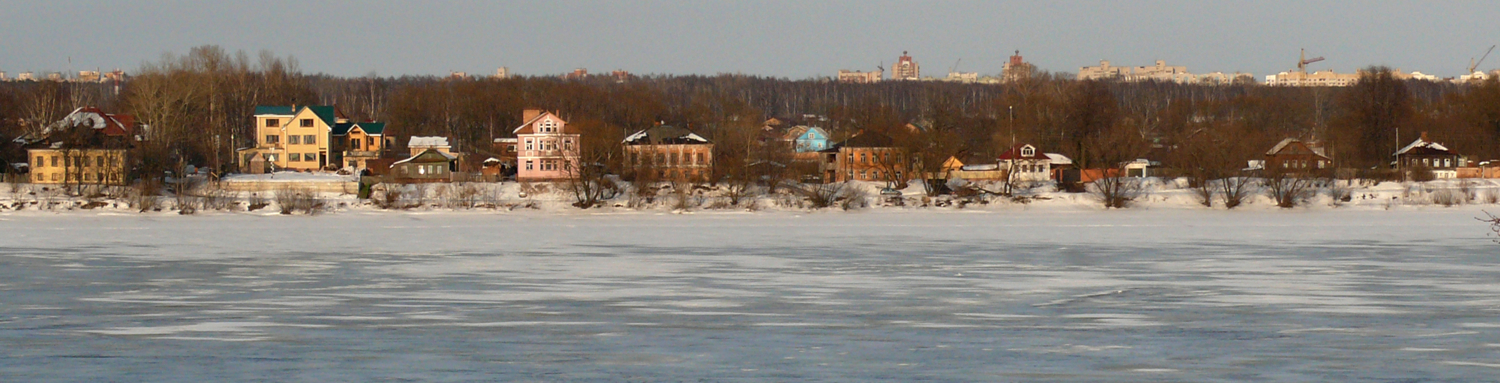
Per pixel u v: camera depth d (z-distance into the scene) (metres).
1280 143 136.75
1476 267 60.28
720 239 77.88
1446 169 134.25
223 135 154.50
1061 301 48.31
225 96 167.00
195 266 62.31
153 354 36.41
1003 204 107.75
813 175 122.44
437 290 52.28
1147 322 42.72
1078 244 74.06
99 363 35.06
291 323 42.78
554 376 33.41
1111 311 45.44
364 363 35.12
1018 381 32.69
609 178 112.06
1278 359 35.53
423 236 80.44
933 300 48.84
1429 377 32.94
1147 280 55.50
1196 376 33.25
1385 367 34.28
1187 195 109.38
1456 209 102.50
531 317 44.06
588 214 101.69
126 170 111.31
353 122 159.88
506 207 104.69
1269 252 68.44
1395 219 93.56
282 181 113.75
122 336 39.88
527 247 72.69
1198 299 48.69
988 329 41.25
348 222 93.38
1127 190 112.25
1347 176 120.50
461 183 114.00
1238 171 113.38
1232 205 105.56
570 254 68.50
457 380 32.81
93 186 109.62
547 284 54.47
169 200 105.31
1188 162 119.94
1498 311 44.78
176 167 121.88
